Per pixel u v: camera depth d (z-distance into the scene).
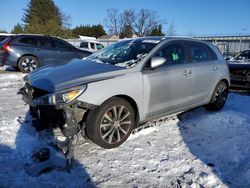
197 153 3.95
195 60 5.26
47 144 3.80
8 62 10.87
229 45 30.00
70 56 11.73
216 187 3.13
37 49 11.09
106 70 3.98
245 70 8.04
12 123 4.75
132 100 4.05
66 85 3.59
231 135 4.60
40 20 66.62
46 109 3.75
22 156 3.62
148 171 3.44
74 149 3.90
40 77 4.00
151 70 4.28
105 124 3.81
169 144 4.21
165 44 4.68
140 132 4.55
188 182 3.22
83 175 3.28
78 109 3.70
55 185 3.06
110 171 3.40
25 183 3.06
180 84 4.75
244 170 3.45
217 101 5.91
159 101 4.43
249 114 6.09
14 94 7.48
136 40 4.94
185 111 5.46
